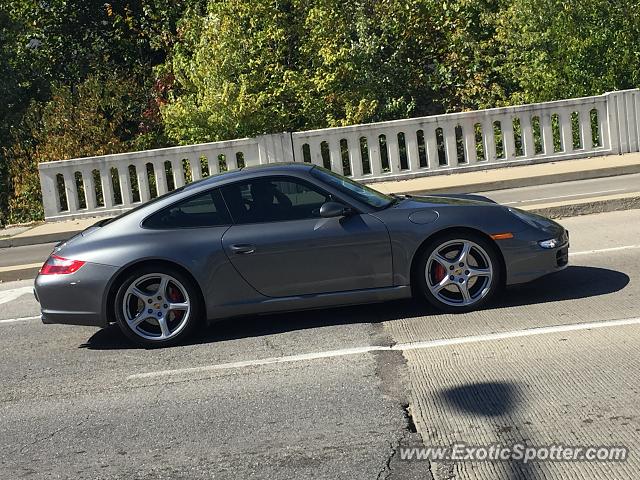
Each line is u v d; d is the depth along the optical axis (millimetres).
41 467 5066
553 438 4688
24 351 7855
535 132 19672
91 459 5105
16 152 21297
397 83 22594
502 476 4320
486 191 15500
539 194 14461
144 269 7270
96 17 26109
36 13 25891
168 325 7367
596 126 18109
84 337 8180
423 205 7469
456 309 7367
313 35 21047
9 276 11766
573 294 7652
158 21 25516
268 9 20781
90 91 21656
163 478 4715
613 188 14203
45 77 25234
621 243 9672
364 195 7613
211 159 16922
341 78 21266
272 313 7375
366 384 5855
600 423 4816
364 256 7207
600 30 20109
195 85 20922
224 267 7219
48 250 14383
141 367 6902
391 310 7777
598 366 5727
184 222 7379
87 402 6172
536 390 5410
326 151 17484
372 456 4691
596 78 20047
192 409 5762
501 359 6082
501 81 22844
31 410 6133
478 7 22906
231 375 6410
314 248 7191
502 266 7312
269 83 20922
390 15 22438
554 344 6285
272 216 7340
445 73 22859
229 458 4883
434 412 5227
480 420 5031
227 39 20484
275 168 7613
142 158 16875
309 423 5262
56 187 16984
